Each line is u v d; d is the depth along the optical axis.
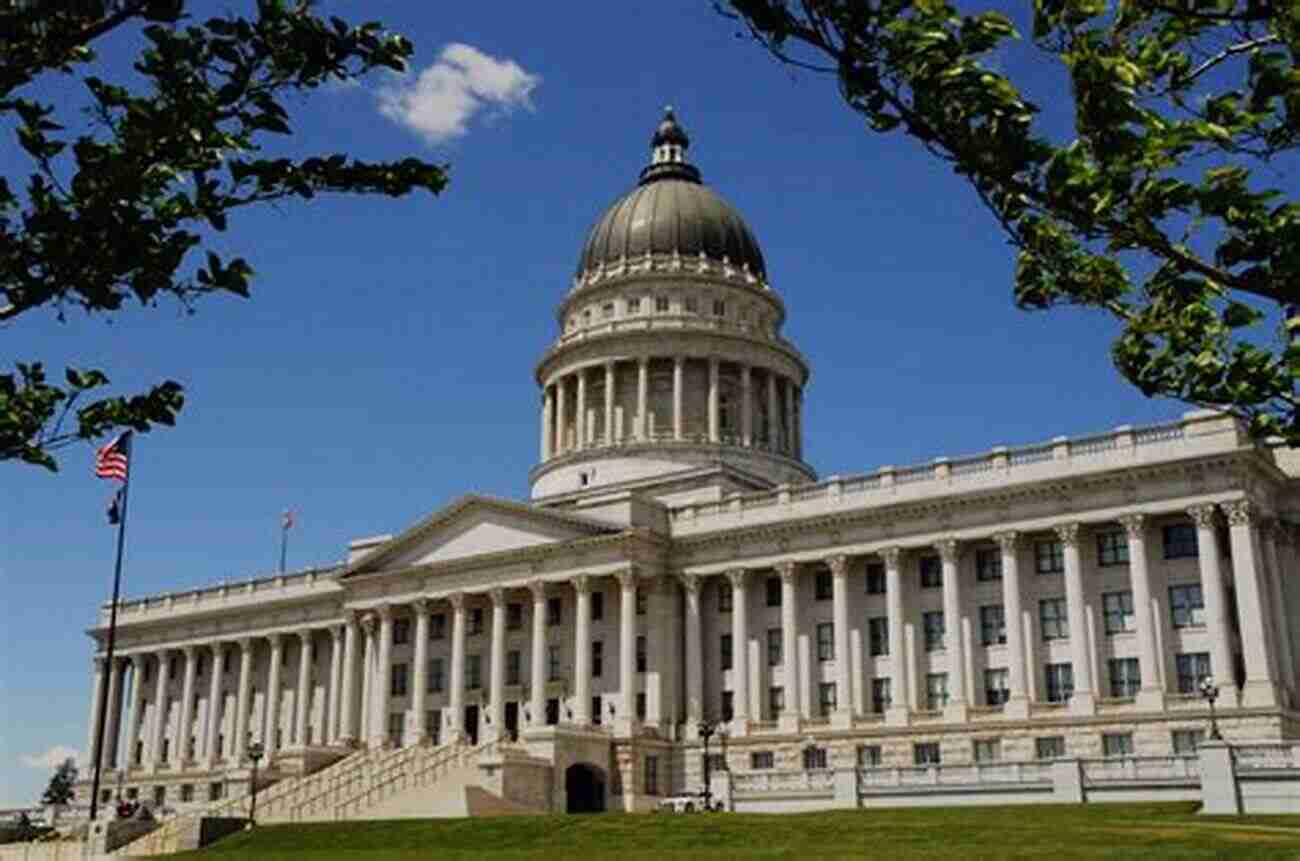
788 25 10.05
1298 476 78.94
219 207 10.58
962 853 38.59
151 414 12.58
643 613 94.88
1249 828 41.56
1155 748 73.69
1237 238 10.52
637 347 119.25
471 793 76.25
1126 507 78.19
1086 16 10.01
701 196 133.00
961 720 80.81
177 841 67.81
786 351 123.62
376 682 103.69
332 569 116.75
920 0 9.87
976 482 84.00
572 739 85.75
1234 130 10.06
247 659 119.81
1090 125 10.12
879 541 86.94
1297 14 9.66
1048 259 13.30
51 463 12.26
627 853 45.94
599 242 131.88
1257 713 70.62
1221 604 74.00
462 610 100.25
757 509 93.06
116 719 128.88
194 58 10.20
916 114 10.30
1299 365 12.12
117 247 10.08
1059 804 55.00
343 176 10.99
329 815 78.44
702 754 88.75
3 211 10.05
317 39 10.30
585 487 114.56
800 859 39.75
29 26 9.49
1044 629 81.31
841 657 86.81
